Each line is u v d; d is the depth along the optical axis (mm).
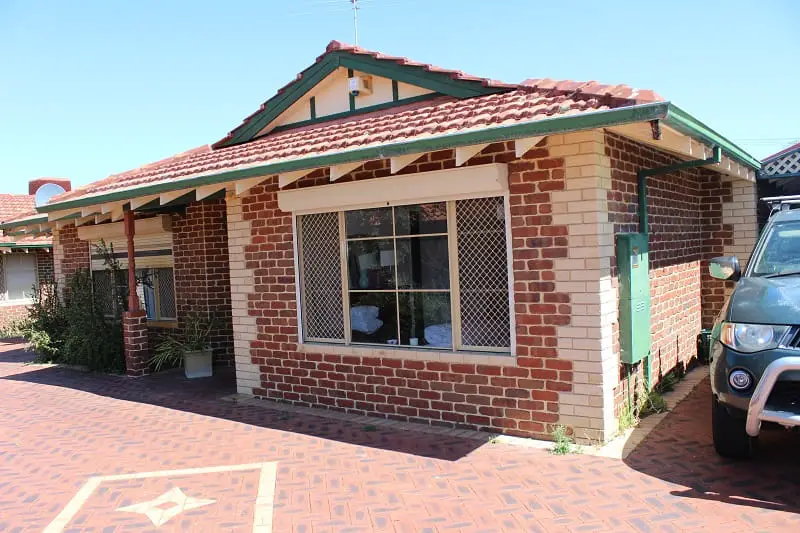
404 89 7922
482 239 6512
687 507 4457
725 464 5223
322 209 7664
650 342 7070
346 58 8219
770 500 4508
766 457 5340
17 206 20984
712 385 5020
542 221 6035
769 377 4328
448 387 6777
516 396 6312
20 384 10969
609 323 5957
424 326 7043
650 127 5082
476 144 5590
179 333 12164
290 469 5715
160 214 12070
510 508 4629
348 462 5820
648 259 6832
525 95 6402
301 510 4801
